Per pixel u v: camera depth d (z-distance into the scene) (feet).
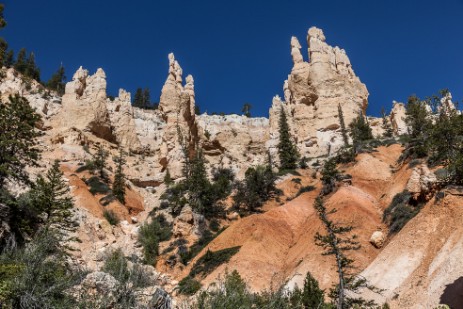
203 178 200.44
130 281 45.14
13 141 121.49
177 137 271.49
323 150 278.26
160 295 46.37
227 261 135.03
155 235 170.30
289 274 122.72
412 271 98.99
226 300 48.91
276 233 151.02
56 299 42.27
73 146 247.50
